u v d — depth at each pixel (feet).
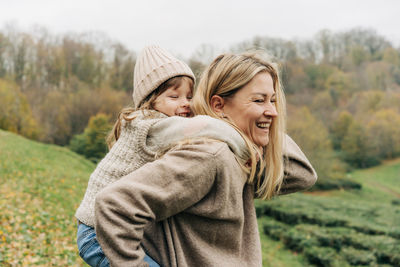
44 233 24.07
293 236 45.85
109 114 162.09
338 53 262.26
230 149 4.74
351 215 68.39
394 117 195.11
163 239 4.71
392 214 68.95
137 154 5.03
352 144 191.42
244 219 5.15
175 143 4.76
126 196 4.21
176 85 5.96
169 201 4.29
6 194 34.73
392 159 194.59
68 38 219.00
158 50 6.15
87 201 5.24
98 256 4.81
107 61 211.00
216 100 5.25
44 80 195.42
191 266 4.68
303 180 6.00
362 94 216.13
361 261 37.45
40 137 158.71
